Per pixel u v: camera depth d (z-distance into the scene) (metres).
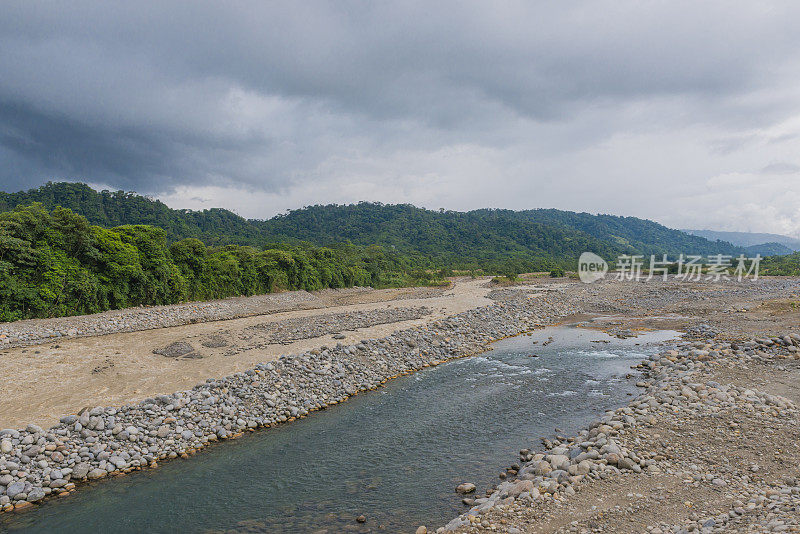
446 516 10.71
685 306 47.47
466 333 34.22
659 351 28.27
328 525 10.52
